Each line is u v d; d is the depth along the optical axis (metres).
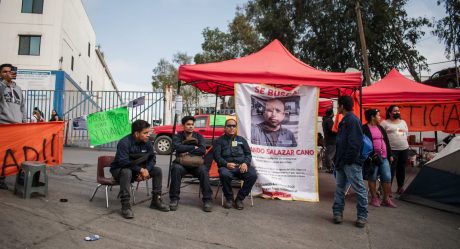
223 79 6.29
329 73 6.39
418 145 11.84
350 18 21.62
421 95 9.02
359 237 4.48
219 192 6.69
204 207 5.27
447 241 4.49
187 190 6.75
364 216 4.88
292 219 5.11
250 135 6.41
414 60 21.77
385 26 21.47
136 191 6.41
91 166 9.12
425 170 6.36
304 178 6.33
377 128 6.18
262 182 6.34
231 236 4.29
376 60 22.05
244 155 5.77
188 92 35.53
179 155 5.44
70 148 14.98
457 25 18.89
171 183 5.28
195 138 5.61
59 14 22.50
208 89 8.38
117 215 4.77
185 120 5.60
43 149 5.85
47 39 22.20
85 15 31.06
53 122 5.95
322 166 10.95
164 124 15.53
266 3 23.44
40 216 4.39
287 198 6.23
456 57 19.05
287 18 22.95
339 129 5.03
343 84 6.24
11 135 5.58
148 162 5.21
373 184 6.17
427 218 5.50
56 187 6.11
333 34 22.36
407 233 4.73
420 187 6.41
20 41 22.17
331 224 4.96
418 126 10.80
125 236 4.05
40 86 21.47
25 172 5.09
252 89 6.48
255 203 5.95
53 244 3.66
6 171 5.53
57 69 22.12
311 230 4.66
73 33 26.31
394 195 7.15
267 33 23.64
